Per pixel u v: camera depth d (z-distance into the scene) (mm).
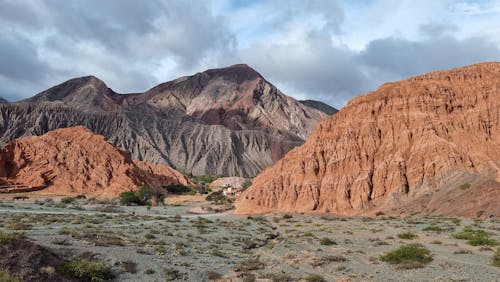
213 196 143000
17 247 24906
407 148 92125
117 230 48688
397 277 28750
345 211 86812
